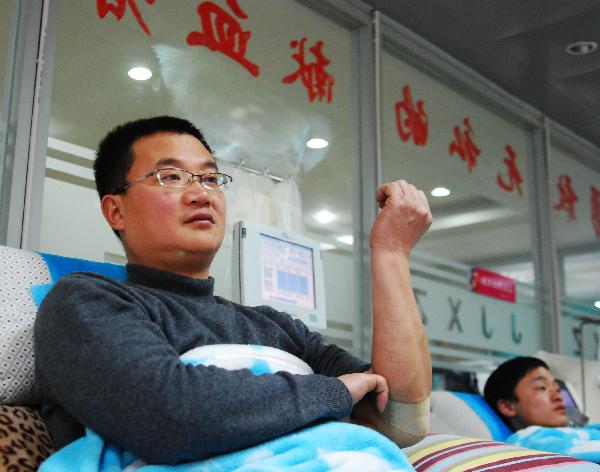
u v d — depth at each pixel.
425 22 3.51
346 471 0.89
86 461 0.91
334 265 2.91
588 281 4.36
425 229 1.22
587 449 2.06
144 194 1.26
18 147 2.04
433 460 1.48
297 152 2.89
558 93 4.12
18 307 1.25
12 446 1.02
